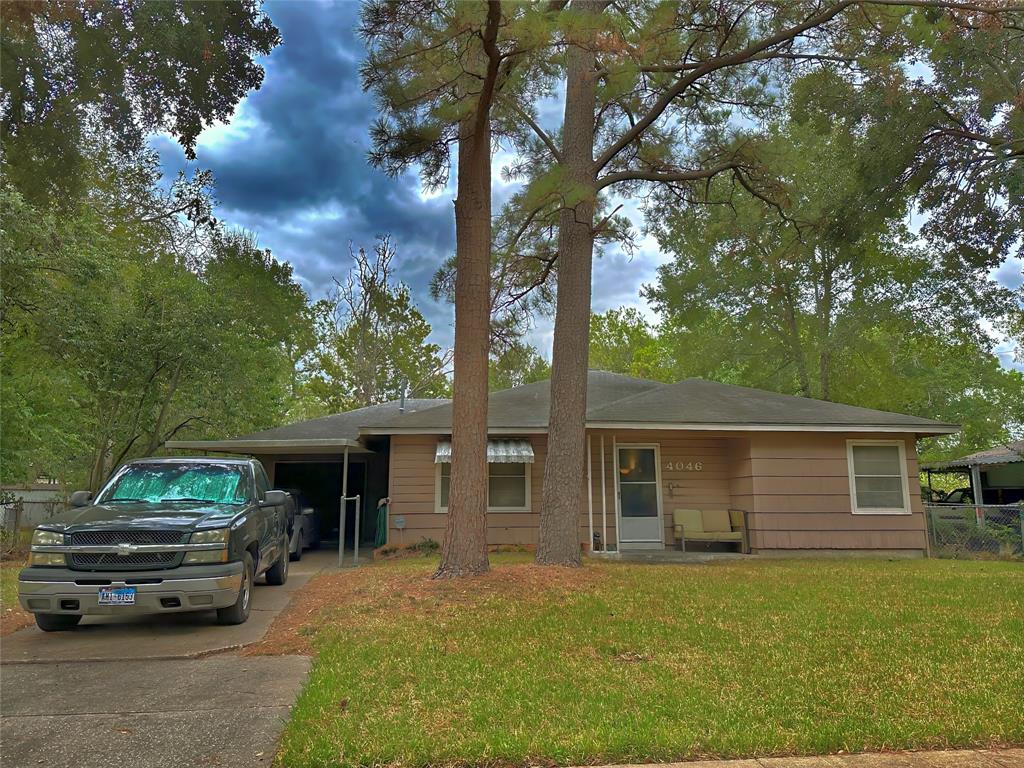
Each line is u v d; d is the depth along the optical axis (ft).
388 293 116.47
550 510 31.91
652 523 48.34
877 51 35.37
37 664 17.63
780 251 48.55
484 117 27.55
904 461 45.47
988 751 11.91
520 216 40.47
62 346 45.50
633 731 12.26
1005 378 99.76
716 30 34.86
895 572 32.48
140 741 12.33
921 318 74.79
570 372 32.99
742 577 29.53
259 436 52.85
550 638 18.88
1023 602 23.86
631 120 39.70
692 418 44.19
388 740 11.93
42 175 42.47
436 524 47.01
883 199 54.13
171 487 25.46
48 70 39.24
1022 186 48.19
